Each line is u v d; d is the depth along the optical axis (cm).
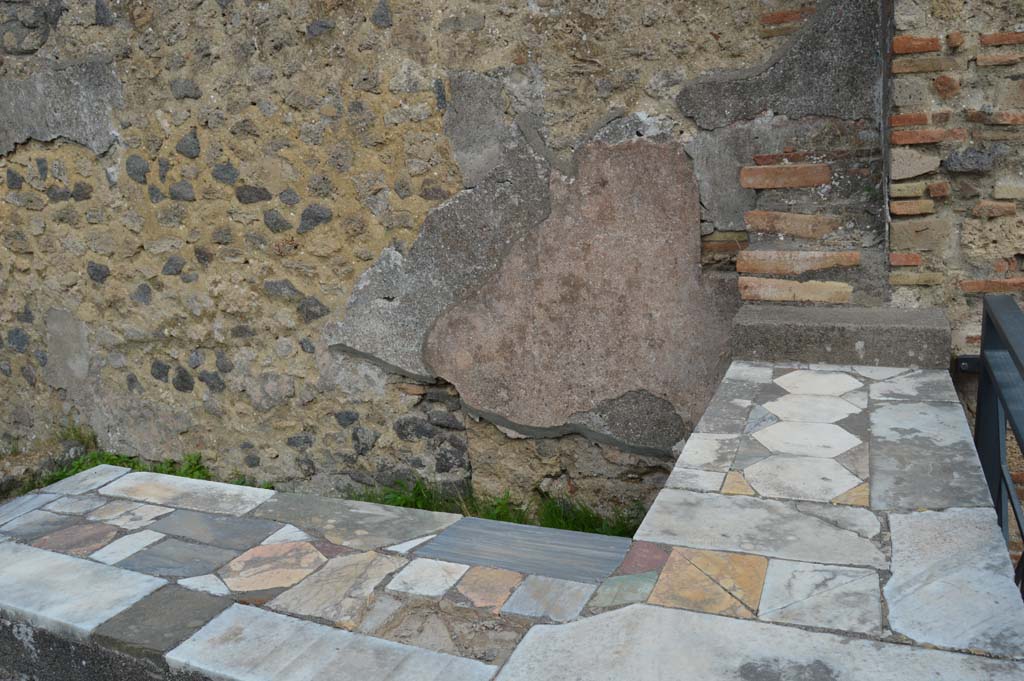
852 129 315
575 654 165
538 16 352
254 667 182
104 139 453
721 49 329
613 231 358
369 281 407
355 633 192
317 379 432
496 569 213
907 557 183
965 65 282
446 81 371
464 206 381
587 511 387
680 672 154
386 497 420
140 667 193
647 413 370
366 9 378
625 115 348
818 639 160
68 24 447
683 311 354
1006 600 166
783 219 325
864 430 245
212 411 463
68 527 263
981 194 292
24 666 218
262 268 429
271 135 411
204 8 411
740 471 226
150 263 459
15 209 494
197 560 235
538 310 378
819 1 312
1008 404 214
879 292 312
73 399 507
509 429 398
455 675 172
